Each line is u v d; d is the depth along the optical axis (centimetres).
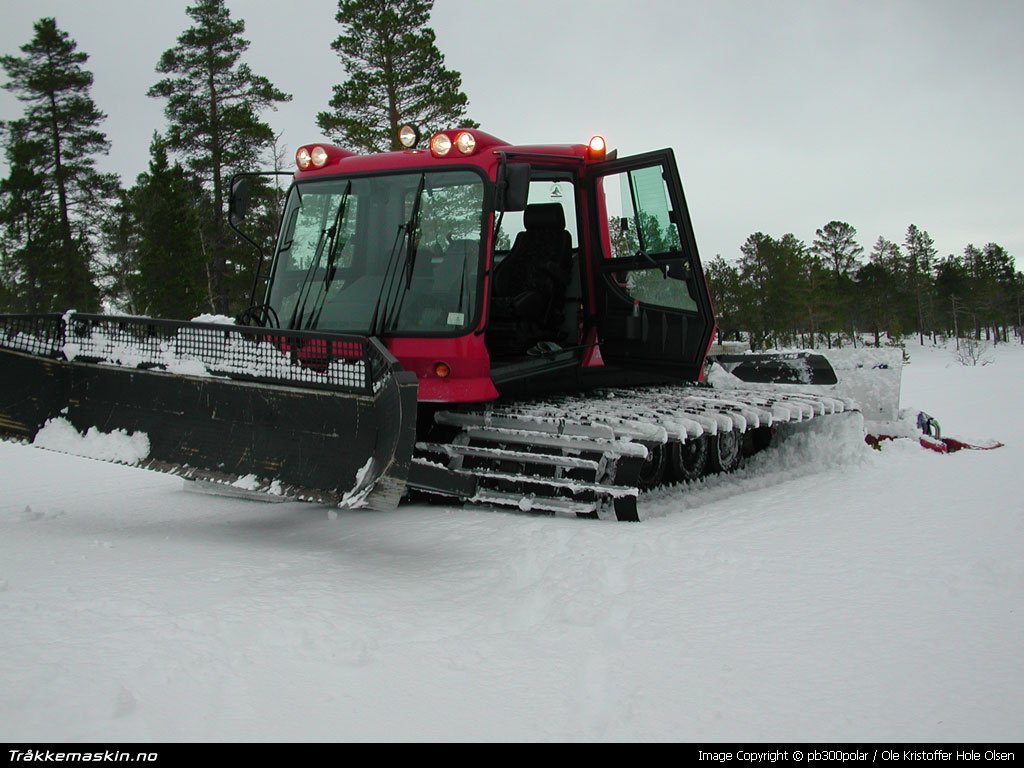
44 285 4038
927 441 979
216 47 3438
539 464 631
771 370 1002
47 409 599
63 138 4034
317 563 478
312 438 513
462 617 382
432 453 659
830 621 371
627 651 337
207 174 3462
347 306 667
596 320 776
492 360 720
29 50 3956
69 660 320
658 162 721
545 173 736
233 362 536
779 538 531
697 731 269
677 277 718
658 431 591
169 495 730
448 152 656
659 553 490
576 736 266
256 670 317
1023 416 1473
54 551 506
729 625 366
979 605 391
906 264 10038
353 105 3102
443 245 651
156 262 3275
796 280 7062
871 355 1033
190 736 263
